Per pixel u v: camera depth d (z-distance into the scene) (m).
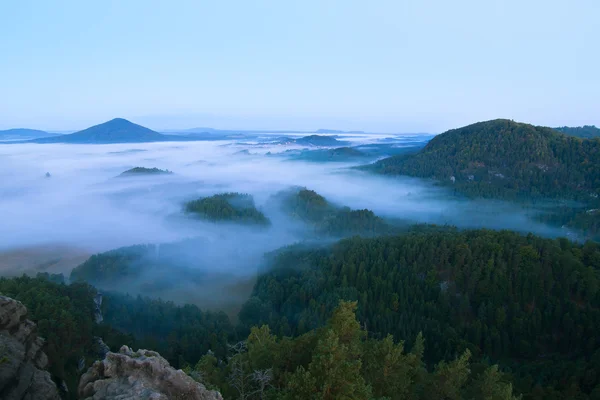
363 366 36.34
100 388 22.58
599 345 73.69
